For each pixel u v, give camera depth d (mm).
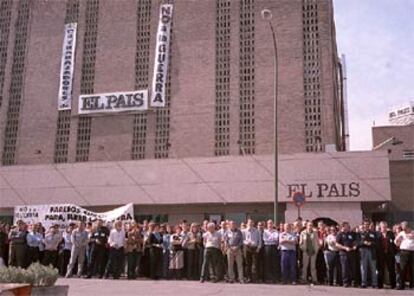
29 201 33875
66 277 17344
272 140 34594
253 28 36969
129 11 39844
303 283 16031
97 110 38438
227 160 31031
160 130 36875
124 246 17203
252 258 16391
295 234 16328
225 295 11984
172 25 38594
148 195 31875
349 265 15461
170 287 13891
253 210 30734
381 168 28766
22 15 42781
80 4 41250
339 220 28672
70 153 38375
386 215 35969
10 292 6699
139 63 38656
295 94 35094
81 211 22438
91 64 39781
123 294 11945
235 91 36125
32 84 40688
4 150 40125
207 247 15984
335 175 29172
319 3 36281
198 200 30938
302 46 35781
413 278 15219
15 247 17656
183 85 37219
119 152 37281
